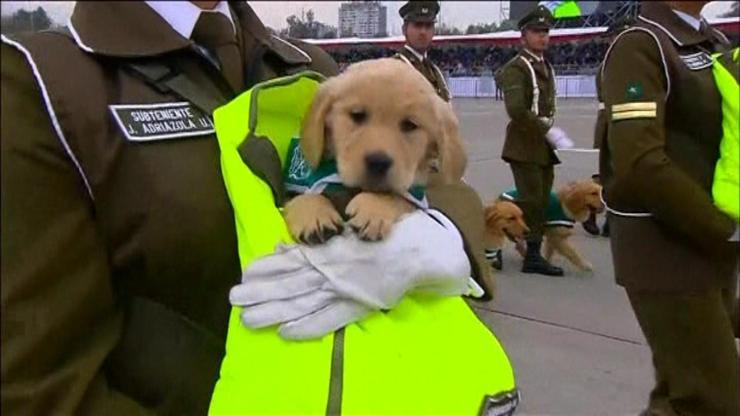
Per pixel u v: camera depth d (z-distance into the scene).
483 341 1.11
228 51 1.21
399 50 3.71
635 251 2.53
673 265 2.47
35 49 1.02
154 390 1.13
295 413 0.97
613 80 2.39
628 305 4.80
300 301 1.00
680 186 2.30
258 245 1.04
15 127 0.99
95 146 1.03
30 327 1.00
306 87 1.24
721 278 2.50
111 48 1.07
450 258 1.05
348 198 1.10
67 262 1.03
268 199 1.07
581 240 6.20
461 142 1.23
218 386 1.02
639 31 2.36
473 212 1.26
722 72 2.35
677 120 2.39
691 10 2.41
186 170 1.08
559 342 4.23
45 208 1.01
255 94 1.15
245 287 1.02
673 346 2.54
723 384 2.52
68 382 1.03
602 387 3.68
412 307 1.05
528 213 5.32
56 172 1.01
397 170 1.09
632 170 2.32
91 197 1.05
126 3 1.09
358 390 0.98
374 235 1.03
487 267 1.27
